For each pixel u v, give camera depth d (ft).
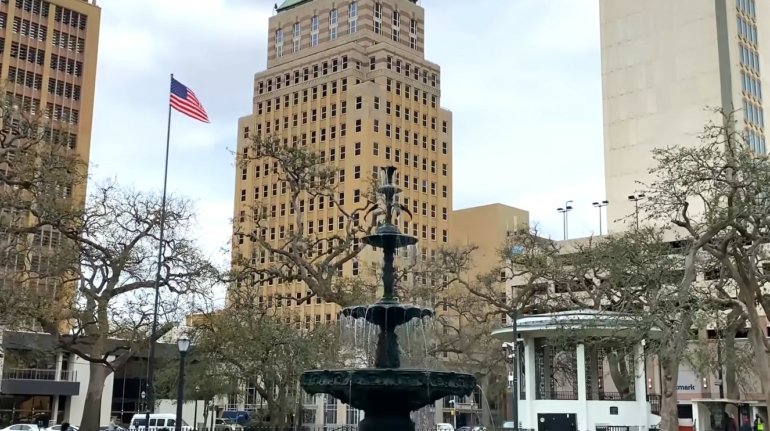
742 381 174.09
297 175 169.17
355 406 73.72
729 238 115.75
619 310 141.38
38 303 138.62
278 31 458.09
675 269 133.28
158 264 144.97
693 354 180.34
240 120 457.27
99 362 144.97
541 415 176.04
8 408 276.00
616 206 341.62
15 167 140.56
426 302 209.67
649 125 340.59
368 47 421.18
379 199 170.60
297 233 166.30
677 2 342.64
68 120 363.15
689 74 333.83
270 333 153.89
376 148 397.39
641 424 175.22
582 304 183.73
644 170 337.52
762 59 351.67
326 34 437.58
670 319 121.60
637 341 124.98
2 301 130.93
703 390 230.07
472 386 73.20
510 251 224.33
